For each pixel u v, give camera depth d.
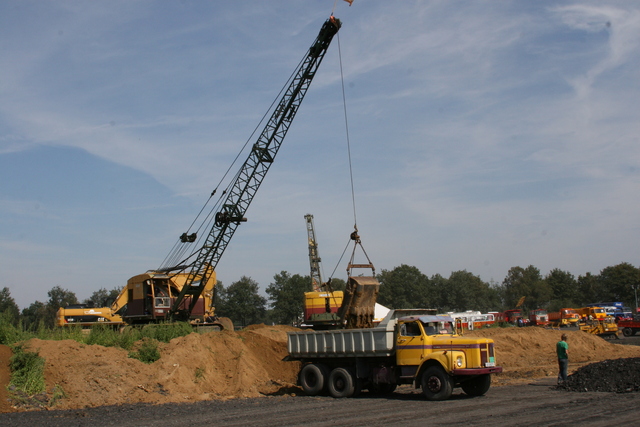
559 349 21.36
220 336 27.78
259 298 121.12
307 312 36.94
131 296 41.09
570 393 18.48
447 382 17.84
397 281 137.50
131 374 20.86
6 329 20.86
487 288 162.25
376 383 20.48
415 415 14.77
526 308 160.00
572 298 166.38
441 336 19.19
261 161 44.03
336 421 14.23
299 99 43.75
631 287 150.12
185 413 16.44
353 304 23.27
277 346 29.14
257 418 15.17
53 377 19.11
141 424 14.60
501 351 37.09
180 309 41.59
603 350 38.62
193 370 23.16
